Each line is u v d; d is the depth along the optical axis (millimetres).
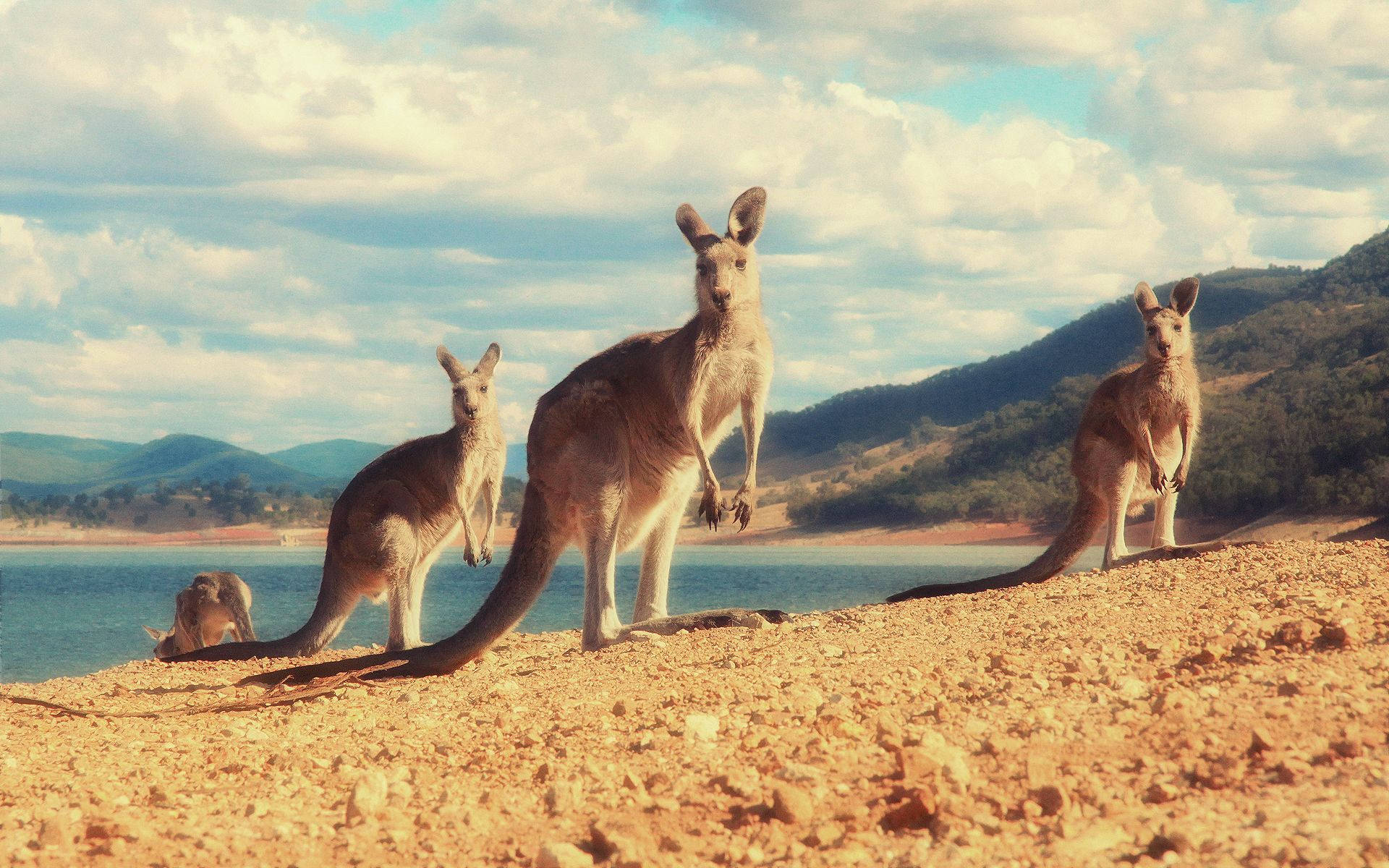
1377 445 68625
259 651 11828
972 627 7676
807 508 131125
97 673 10969
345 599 12164
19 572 85562
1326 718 3932
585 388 9281
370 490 12016
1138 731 4094
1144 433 10867
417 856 3561
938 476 126125
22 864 3635
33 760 5793
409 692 7520
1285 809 3117
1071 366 198750
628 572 57188
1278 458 74250
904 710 5008
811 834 3324
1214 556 9953
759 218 9148
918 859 3014
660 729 5066
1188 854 2844
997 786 3602
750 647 7598
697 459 9125
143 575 80312
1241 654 5320
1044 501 107938
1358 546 9602
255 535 185875
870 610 9273
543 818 3881
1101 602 8109
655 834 3533
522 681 7523
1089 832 3057
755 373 9094
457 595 48688
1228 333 125688
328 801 4445
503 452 12484
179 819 4203
